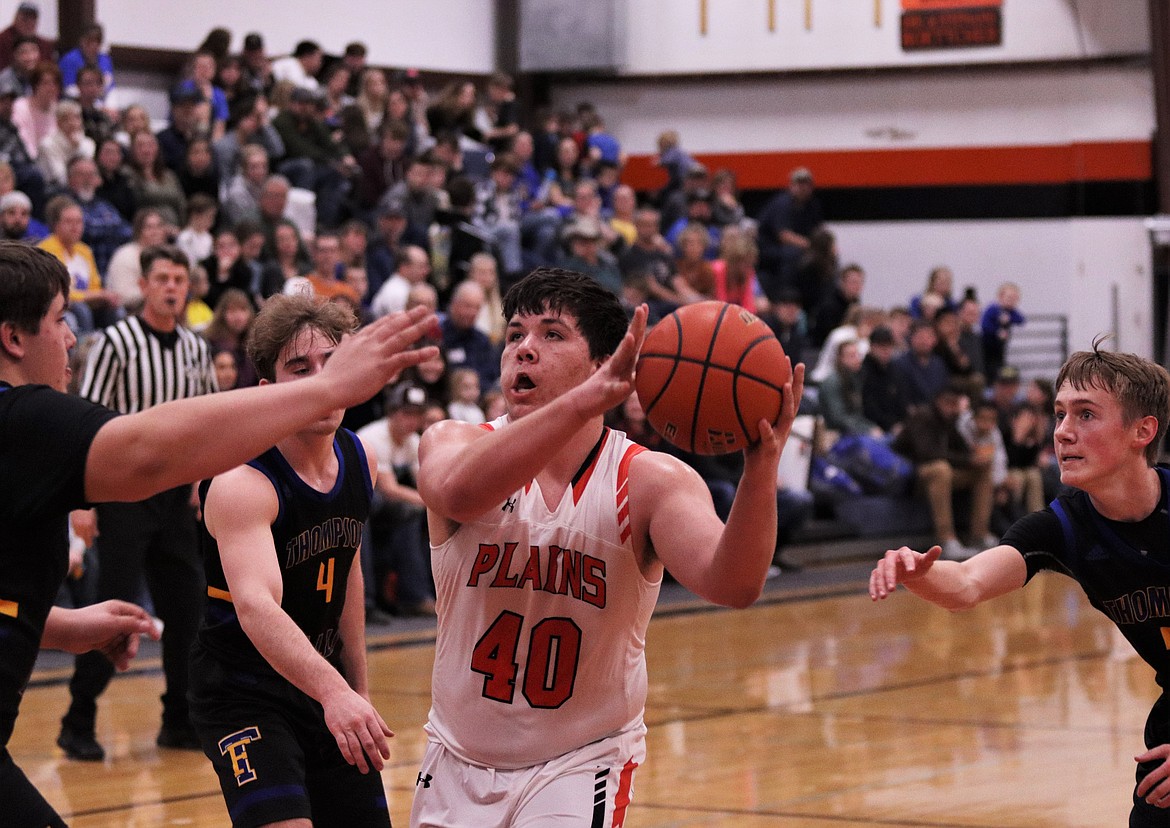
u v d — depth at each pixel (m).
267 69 16.11
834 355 16.08
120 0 17.39
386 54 20.31
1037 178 21.72
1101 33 21.36
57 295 2.90
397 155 15.36
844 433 15.76
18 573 2.81
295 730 3.82
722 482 12.80
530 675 3.22
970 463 15.72
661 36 22.27
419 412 10.84
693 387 2.91
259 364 4.04
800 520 14.55
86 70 13.64
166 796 6.22
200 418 2.47
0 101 13.11
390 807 5.96
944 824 5.79
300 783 3.66
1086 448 3.67
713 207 18.39
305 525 3.81
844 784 6.45
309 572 3.87
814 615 12.09
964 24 21.67
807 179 18.45
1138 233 21.36
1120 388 3.64
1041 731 7.62
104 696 8.52
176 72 18.02
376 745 3.25
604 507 3.19
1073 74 21.55
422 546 11.44
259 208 13.38
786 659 9.88
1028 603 13.05
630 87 22.36
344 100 16.91
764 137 22.27
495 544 3.21
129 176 12.90
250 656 3.84
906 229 22.14
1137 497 3.72
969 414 15.84
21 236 10.78
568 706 3.23
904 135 22.02
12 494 2.61
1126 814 5.95
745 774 6.66
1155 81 20.95
